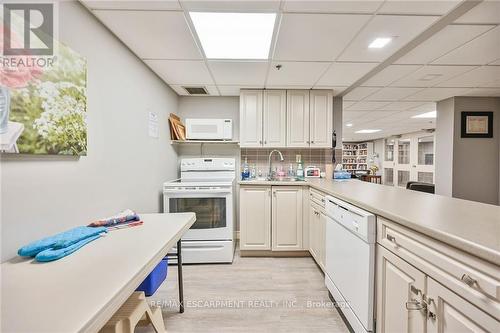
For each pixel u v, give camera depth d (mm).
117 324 958
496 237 762
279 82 2779
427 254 913
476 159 3564
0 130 896
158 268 1549
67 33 1273
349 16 1521
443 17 1531
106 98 1634
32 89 1026
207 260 2568
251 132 3033
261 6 1426
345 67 2336
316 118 3061
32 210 1055
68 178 1270
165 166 2826
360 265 1362
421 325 945
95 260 890
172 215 1641
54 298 641
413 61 2213
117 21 1563
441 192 3748
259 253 2818
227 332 1550
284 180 3064
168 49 1966
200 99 3395
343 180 2902
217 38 1794
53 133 1135
